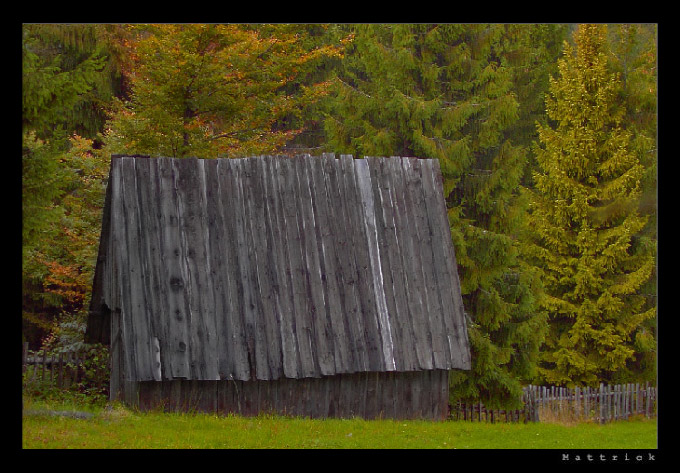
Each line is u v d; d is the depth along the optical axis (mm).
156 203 17312
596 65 28016
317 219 18062
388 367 17484
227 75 23750
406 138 24734
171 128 22625
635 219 27859
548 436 17422
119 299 17500
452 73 25266
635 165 27359
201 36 23016
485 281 24438
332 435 15086
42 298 29562
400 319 17891
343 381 17656
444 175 24734
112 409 16234
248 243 17469
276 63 25516
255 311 17062
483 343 23656
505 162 25312
